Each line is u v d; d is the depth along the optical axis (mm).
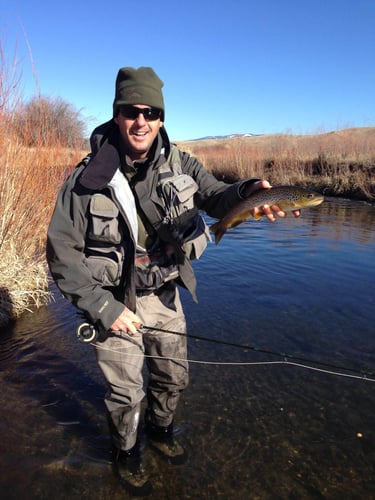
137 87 2336
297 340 4781
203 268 7711
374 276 7094
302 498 2701
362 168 19703
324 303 5863
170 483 2807
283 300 6000
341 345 4664
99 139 2502
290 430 3316
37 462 2951
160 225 2549
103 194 2381
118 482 2801
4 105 5562
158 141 2504
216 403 3646
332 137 25750
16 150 5867
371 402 3672
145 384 3912
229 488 2775
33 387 3877
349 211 15250
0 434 3207
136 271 2623
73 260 2365
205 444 3158
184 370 2959
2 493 2674
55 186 6609
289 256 8570
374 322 5227
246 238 10711
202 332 4996
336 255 8578
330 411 3551
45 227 6625
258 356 4445
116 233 2438
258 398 3725
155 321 2795
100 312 2377
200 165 2885
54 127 6477
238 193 2561
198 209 2791
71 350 4582
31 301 5953
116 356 2627
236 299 6051
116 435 2828
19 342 4746
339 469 2934
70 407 3604
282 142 27062
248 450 3102
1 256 5699
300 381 3986
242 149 28797
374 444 3170
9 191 5840
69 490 2729
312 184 21000
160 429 3158
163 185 2527
